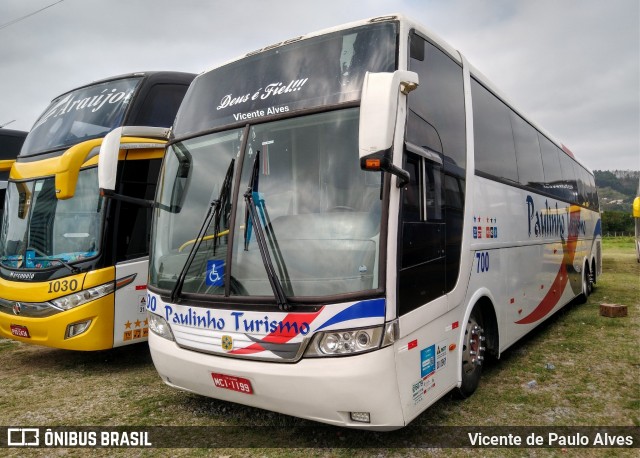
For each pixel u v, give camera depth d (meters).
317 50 4.32
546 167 8.20
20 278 6.40
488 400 5.02
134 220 6.45
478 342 5.26
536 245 7.18
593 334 7.73
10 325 6.47
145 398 5.34
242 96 4.54
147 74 7.10
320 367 3.46
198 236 4.15
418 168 4.04
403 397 3.58
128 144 6.40
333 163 3.85
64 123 7.17
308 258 3.65
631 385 5.35
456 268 4.57
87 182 6.36
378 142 3.23
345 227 3.66
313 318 3.50
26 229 6.67
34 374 6.36
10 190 7.14
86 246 6.21
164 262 4.61
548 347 7.04
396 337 3.51
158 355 4.39
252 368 3.68
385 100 3.27
